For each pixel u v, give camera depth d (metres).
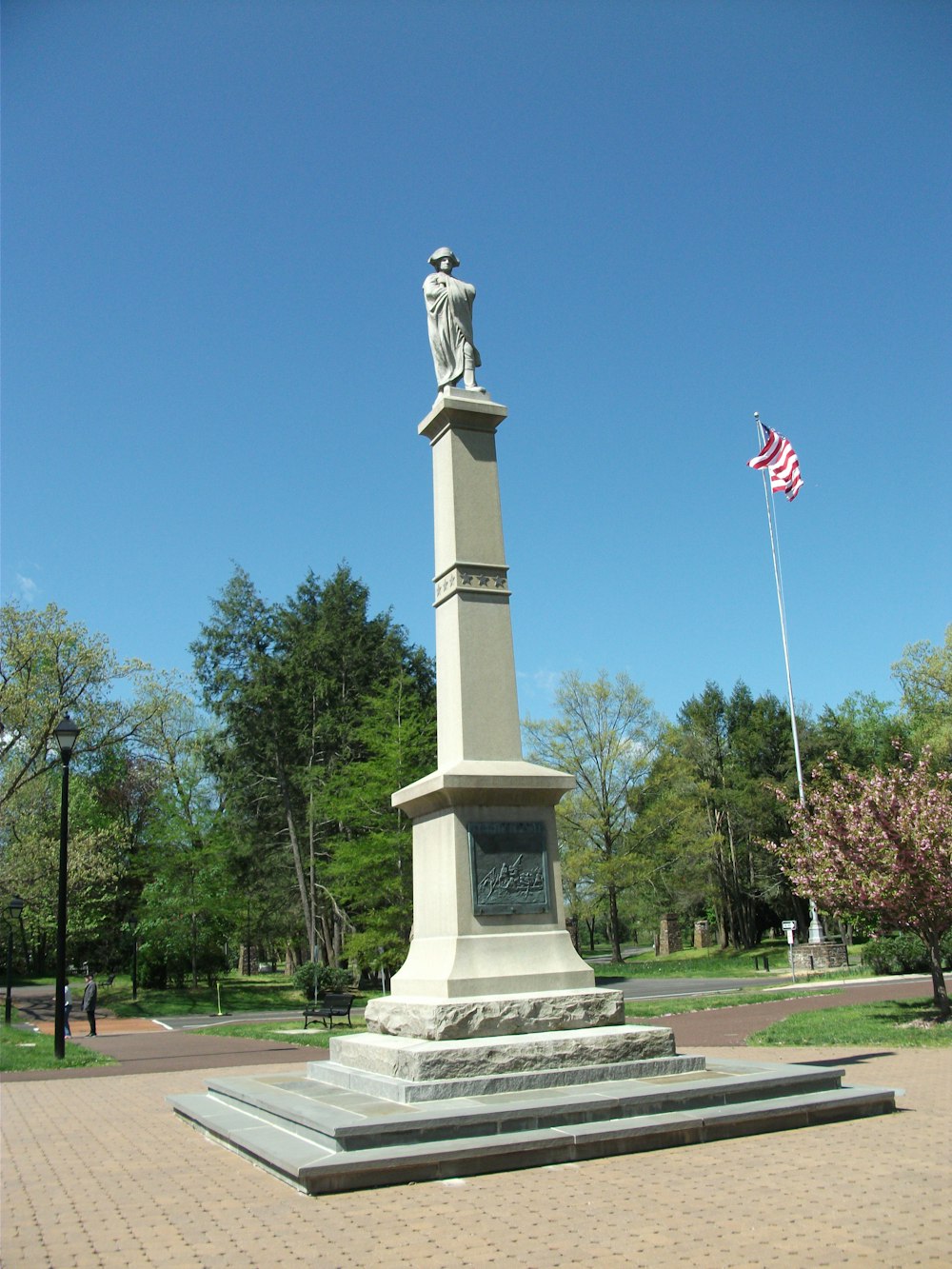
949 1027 17.86
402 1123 8.38
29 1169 9.30
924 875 18.42
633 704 52.25
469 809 11.61
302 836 47.72
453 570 12.90
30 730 37.28
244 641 48.59
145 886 45.44
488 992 10.93
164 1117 12.09
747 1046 17.67
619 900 56.06
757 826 61.31
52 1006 40.81
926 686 56.38
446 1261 6.01
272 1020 33.78
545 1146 8.38
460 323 13.94
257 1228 6.83
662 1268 5.82
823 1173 7.86
